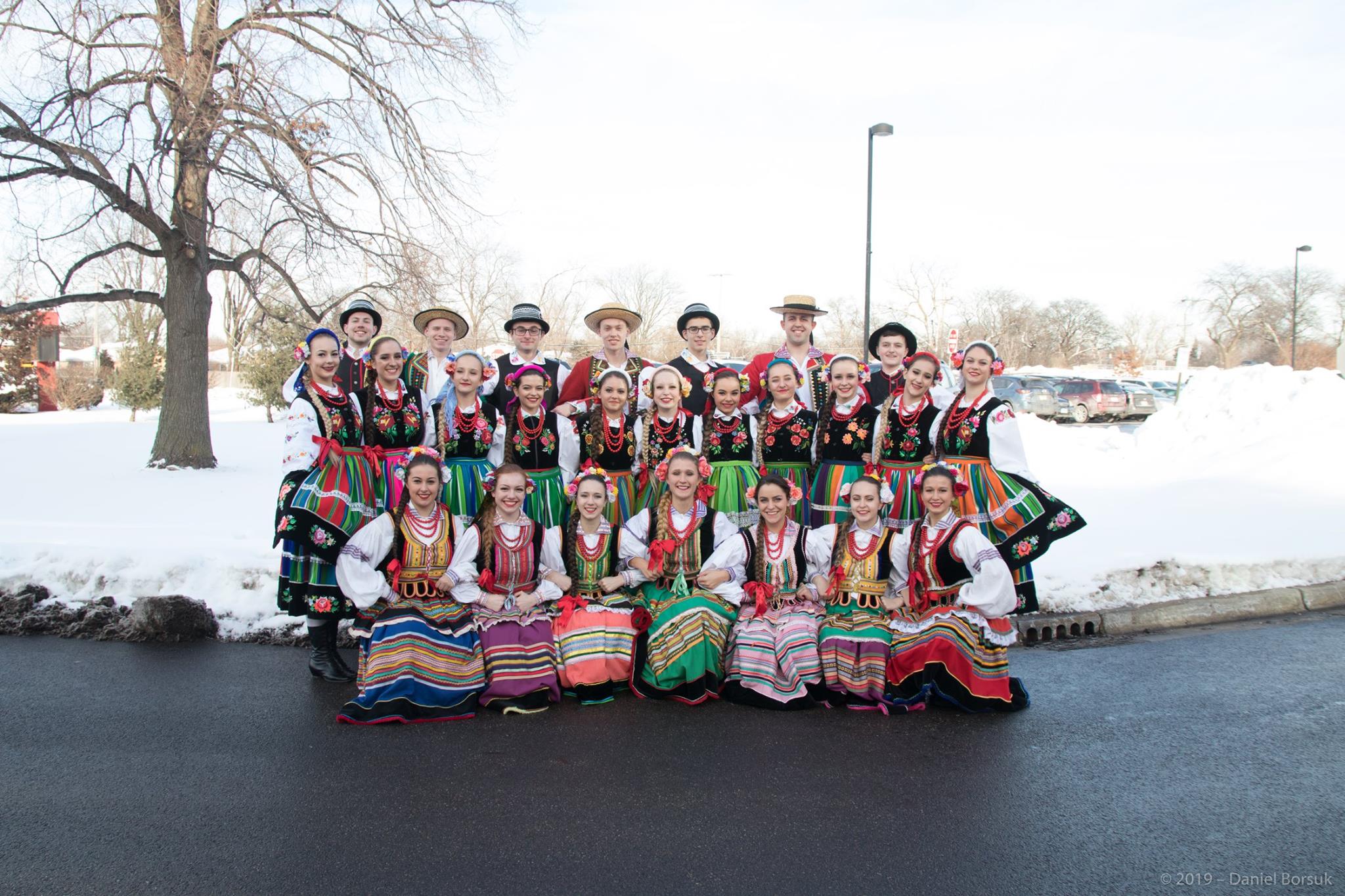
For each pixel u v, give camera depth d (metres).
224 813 3.24
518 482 4.59
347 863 2.89
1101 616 5.90
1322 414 11.52
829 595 4.80
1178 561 6.52
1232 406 12.53
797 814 3.28
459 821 3.20
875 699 4.51
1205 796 3.46
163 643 5.42
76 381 37.66
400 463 5.07
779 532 4.89
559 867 2.88
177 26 12.33
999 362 5.00
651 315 42.72
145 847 2.98
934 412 5.23
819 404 5.84
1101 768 3.73
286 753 3.81
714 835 3.11
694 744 3.99
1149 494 9.68
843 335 48.12
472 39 14.12
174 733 4.01
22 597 5.68
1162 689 4.78
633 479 5.51
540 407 5.33
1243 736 4.10
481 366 5.24
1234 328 63.69
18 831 3.09
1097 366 62.44
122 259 27.06
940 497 4.60
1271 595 6.35
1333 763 3.79
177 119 12.12
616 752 3.88
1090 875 2.86
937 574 4.60
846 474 5.41
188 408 12.88
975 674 4.43
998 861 2.94
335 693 4.60
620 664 4.67
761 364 6.16
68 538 6.70
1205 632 5.89
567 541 4.86
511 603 4.68
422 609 4.45
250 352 26.58
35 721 4.14
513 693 4.45
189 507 8.77
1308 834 3.15
